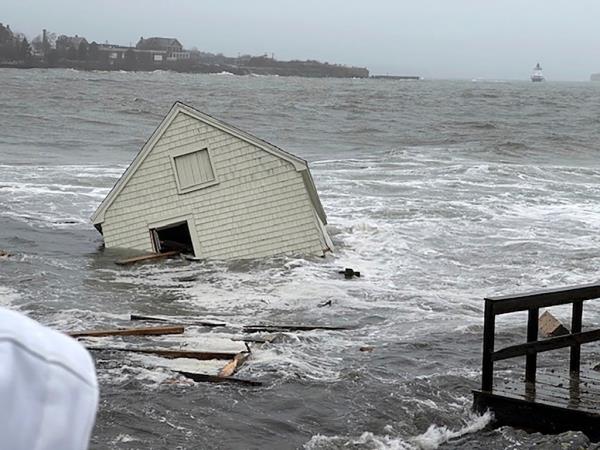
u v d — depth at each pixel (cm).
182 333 1518
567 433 936
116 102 9938
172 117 2356
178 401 1122
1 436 101
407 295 1905
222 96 13425
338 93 16562
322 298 1878
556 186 3847
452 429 1048
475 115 10344
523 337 1537
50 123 6819
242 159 2342
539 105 13588
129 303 1819
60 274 2081
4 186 3431
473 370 1311
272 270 2186
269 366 1302
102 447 964
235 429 1048
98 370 1235
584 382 1082
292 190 2328
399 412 1108
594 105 14075
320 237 2345
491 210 3127
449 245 2494
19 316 111
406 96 16075
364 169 4369
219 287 2000
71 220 2822
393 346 1466
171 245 2456
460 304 1828
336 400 1153
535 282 2066
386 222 2828
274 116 9144
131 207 2411
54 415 104
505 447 965
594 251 2433
